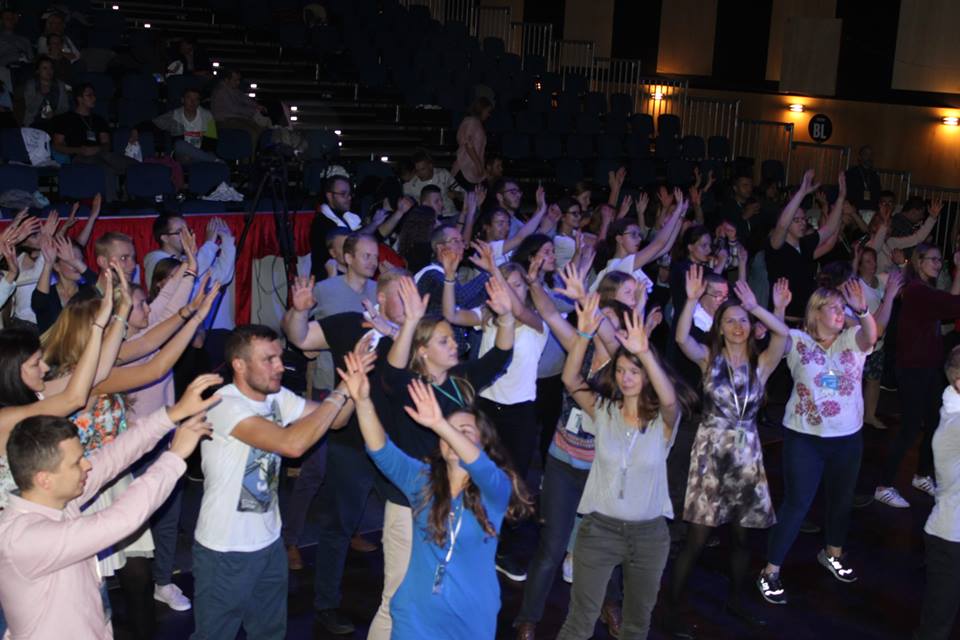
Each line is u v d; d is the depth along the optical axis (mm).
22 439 3432
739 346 5652
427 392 3695
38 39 13969
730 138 18188
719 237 9531
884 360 9844
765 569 6184
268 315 9055
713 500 5586
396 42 17297
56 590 3488
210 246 7324
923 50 17359
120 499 3602
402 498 4633
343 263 6164
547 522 5285
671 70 20734
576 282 4781
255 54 16516
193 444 3816
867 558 6816
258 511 4270
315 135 13523
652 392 4629
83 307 4457
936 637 5379
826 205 11312
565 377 4820
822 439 6020
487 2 21531
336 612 5473
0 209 8328
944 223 14688
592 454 5180
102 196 10594
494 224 7711
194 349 6793
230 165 13078
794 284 8953
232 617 4332
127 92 13625
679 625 5633
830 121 18234
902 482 8125
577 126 16406
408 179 11516
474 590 3807
